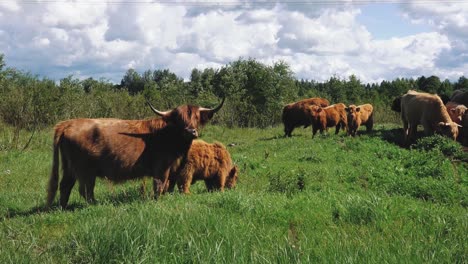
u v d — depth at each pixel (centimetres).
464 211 817
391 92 8481
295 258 459
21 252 514
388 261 459
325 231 606
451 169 1392
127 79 10750
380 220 661
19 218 724
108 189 1073
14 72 2675
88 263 487
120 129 878
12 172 1332
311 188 1044
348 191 1040
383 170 1330
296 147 1872
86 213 717
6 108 2320
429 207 780
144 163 895
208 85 4103
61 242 550
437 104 1991
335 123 2397
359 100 6969
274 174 1227
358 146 1806
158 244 502
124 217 588
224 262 458
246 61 3900
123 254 475
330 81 7225
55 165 845
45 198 940
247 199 746
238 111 3516
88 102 2698
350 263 448
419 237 573
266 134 2936
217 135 2808
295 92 4012
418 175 1311
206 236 531
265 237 552
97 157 850
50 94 2375
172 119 914
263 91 3712
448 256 468
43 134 2133
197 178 1067
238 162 1484
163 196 905
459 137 2105
